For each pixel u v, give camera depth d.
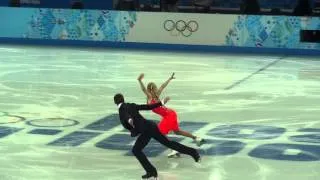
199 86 32.41
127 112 15.26
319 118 24.22
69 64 40.66
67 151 18.58
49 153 18.33
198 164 17.31
